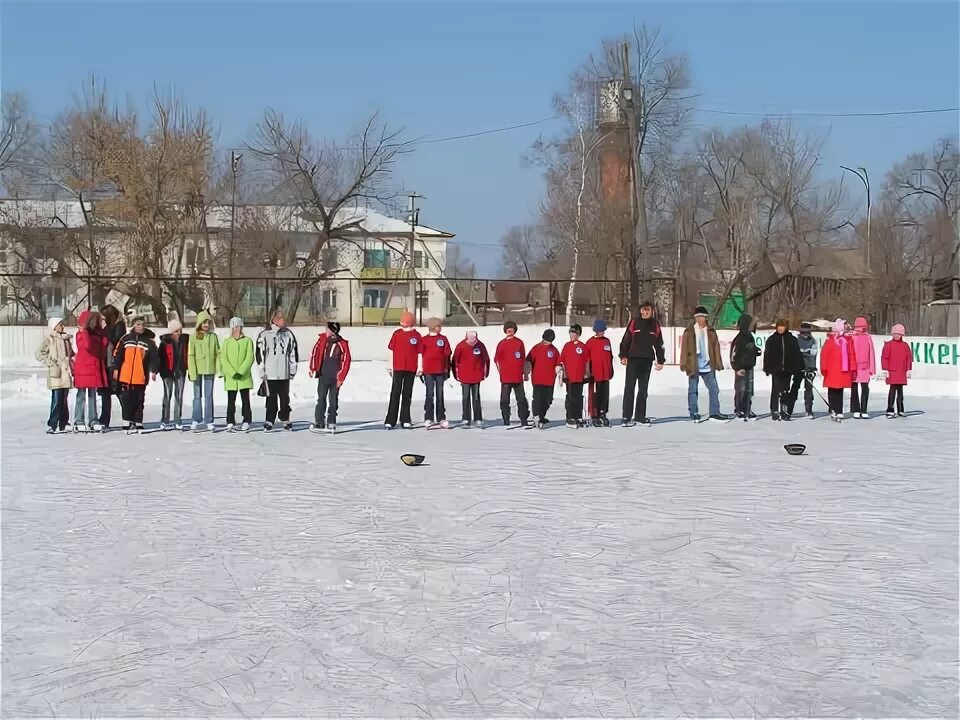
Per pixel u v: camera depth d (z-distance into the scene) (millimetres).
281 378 19922
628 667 6586
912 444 17656
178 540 10156
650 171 53531
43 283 41531
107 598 8156
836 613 7754
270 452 16578
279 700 6051
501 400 20641
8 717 5840
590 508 11750
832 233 64875
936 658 6758
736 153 61281
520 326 40781
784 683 6312
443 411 20391
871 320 47531
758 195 59312
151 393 27734
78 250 47094
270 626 7438
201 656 6809
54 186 49375
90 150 46281
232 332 19875
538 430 20047
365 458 15820
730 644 7035
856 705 5969
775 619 7605
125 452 16594
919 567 9117
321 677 6418
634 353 20797
